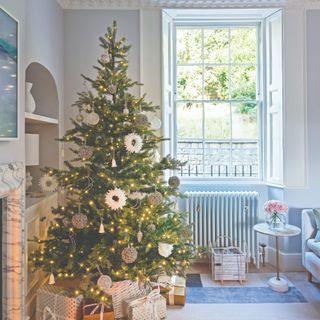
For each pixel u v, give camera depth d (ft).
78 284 10.38
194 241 14.03
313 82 13.75
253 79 15.17
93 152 9.56
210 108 15.20
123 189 9.19
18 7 8.45
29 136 11.06
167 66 14.26
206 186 14.69
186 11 14.01
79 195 9.57
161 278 10.68
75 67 13.79
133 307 9.19
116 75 9.94
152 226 9.61
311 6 13.64
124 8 13.74
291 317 10.06
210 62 15.23
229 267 12.66
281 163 13.82
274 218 12.26
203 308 10.61
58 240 9.69
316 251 11.56
